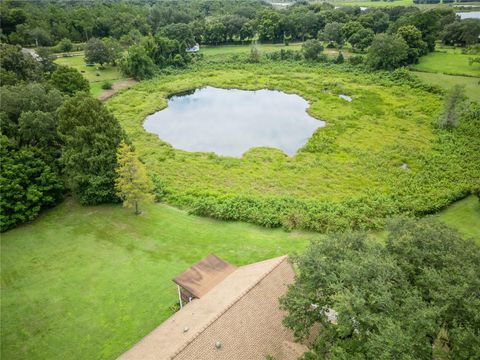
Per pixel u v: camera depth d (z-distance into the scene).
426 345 17.52
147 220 44.62
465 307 18.27
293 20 139.62
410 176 53.84
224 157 62.25
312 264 21.94
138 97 91.25
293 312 22.34
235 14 159.00
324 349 20.55
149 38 113.75
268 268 27.02
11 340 29.33
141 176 43.47
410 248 22.02
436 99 81.75
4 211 42.62
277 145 67.62
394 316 17.86
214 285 28.72
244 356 21.91
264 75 107.25
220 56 127.06
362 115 76.69
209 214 45.44
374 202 46.41
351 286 20.03
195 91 99.69
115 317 31.27
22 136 48.81
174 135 72.62
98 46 107.12
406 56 99.88
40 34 117.94
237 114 82.75
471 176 52.47
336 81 97.69
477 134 64.44
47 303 32.75
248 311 23.69
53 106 52.84
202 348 21.14
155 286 34.50
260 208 45.66
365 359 17.61
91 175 45.78
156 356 21.33
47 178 45.72
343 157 60.91
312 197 49.94
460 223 42.97
